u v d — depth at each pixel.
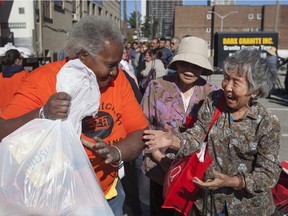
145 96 2.93
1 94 4.98
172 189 2.13
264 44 20.30
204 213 2.13
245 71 1.94
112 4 37.78
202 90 2.85
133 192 3.91
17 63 5.09
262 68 1.96
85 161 1.72
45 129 1.65
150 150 2.55
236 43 20.30
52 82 1.84
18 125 1.71
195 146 2.16
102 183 2.03
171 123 2.82
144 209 3.89
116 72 1.88
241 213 2.12
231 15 56.75
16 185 1.61
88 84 1.74
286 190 2.48
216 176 1.97
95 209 1.71
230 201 2.11
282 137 6.96
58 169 1.65
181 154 2.21
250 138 2.02
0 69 6.30
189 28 59.22
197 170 2.05
